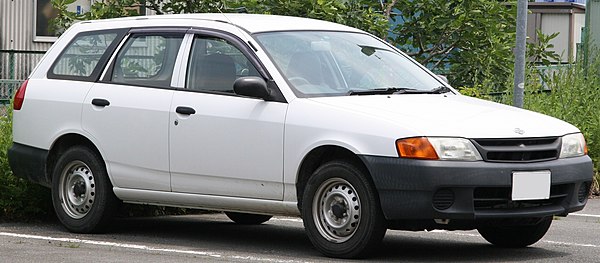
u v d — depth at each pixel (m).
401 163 13.79
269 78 15.23
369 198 14.09
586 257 15.02
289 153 14.79
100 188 16.84
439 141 13.81
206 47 16.12
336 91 15.23
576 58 26.00
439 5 25.84
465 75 26.09
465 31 25.81
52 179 17.41
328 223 14.52
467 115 14.48
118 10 26.36
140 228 18.03
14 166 17.92
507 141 14.09
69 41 17.77
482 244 16.41
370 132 14.08
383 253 15.22
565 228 18.47
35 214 18.78
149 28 16.92
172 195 16.16
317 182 14.52
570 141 14.80
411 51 26.84
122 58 16.98
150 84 16.47
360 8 25.58
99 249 15.53
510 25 26.42
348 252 14.31
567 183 14.57
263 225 18.67
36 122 17.59
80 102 17.06
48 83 17.64
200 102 15.77
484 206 14.00
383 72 16.00
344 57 15.97
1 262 14.02
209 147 15.59
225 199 15.60
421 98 15.20
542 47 27.06
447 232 17.84
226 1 25.77
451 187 13.76
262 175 15.09
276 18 16.70
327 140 14.37
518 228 15.73
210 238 16.92
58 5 26.38
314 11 24.75
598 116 23.77
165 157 16.06
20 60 38.25
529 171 14.07
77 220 17.12
